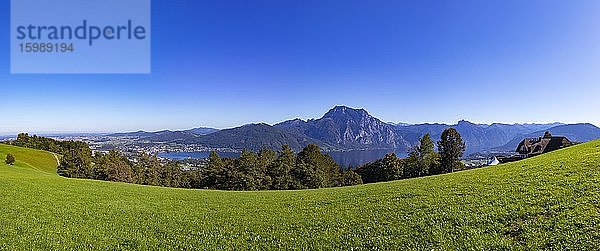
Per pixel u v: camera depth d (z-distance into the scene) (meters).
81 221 25.44
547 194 21.09
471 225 18.11
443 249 15.84
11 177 46.41
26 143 146.38
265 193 43.06
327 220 23.33
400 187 34.56
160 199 36.69
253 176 101.38
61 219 25.73
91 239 21.12
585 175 24.20
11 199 31.50
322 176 104.12
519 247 14.80
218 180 108.12
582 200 18.58
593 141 47.75
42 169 94.56
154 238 21.31
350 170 122.69
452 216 19.95
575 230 15.13
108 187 44.84
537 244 14.70
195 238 21.16
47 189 38.25
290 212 27.30
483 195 24.02
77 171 103.00
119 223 25.06
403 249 16.58
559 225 15.92
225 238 21.03
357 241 18.38
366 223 21.39
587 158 31.09
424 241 17.05
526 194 22.11
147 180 116.38
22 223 24.09
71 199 33.59
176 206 32.28
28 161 96.69
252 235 21.31
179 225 24.44
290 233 21.09
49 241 20.56
